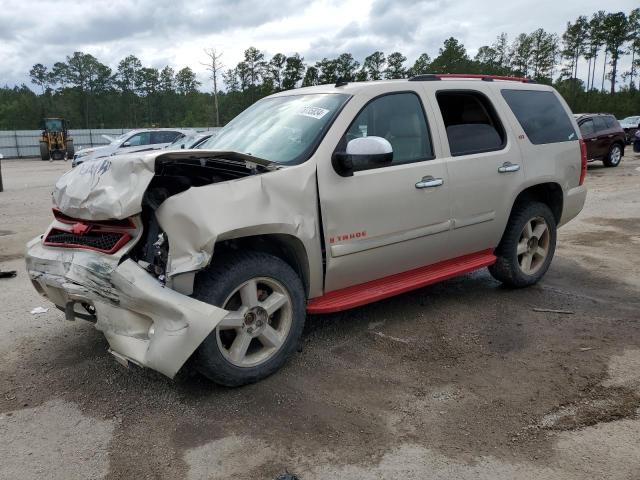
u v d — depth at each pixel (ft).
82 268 10.53
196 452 9.18
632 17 247.70
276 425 9.93
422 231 13.84
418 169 13.60
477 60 243.40
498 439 9.44
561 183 17.56
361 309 15.87
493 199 15.43
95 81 302.66
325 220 11.91
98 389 11.31
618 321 14.80
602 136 57.62
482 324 14.66
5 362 12.62
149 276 9.87
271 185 11.05
